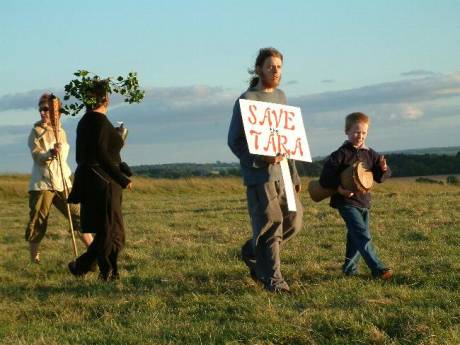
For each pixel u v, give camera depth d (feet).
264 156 29.43
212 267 33.50
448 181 105.19
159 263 35.53
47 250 41.45
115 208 32.83
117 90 33.53
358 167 30.35
